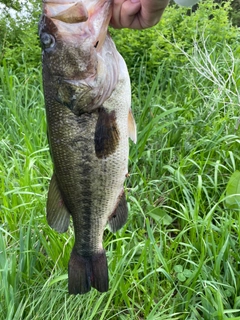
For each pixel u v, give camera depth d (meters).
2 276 0.74
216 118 1.16
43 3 0.46
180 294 0.77
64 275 0.70
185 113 1.19
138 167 1.08
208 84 1.34
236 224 0.89
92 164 0.51
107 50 0.48
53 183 0.54
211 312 0.72
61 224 0.55
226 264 0.79
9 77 1.34
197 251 0.81
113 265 0.77
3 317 0.69
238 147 1.08
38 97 1.38
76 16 0.45
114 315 0.73
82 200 0.53
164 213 0.92
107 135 0.49
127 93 0.50
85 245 0.56
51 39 0.46
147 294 0.78
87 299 0.73
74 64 0.46
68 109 0.48
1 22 1.88
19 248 0.79
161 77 1.44
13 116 1.22
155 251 0.82
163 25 1.58
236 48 1.51
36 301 0.72
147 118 1.17
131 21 0.51
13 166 0.96
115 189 0.53
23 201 0.87
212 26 1.57
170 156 1.04
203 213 0.92
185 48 1.55
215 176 0.94
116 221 0.56
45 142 1.12
